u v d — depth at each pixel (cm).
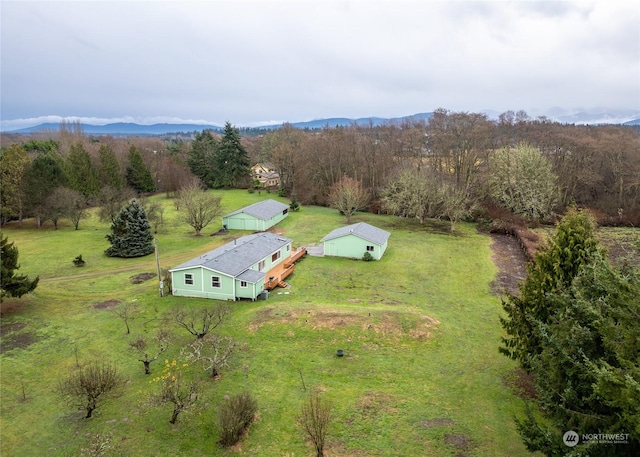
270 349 2372
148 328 2647
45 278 3606
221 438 1670
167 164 8538
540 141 6712
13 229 5325
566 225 1919
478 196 6200
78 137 9919
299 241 4959
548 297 1608
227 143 8800
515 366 2208
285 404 1906
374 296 3241
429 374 2144
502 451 1606
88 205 6238
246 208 5675
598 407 1248
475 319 2822
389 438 1689
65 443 1673
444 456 1592
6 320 2730
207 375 2119
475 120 6644
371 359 2280
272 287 3369
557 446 1209
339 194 6241
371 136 8081
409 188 5994
